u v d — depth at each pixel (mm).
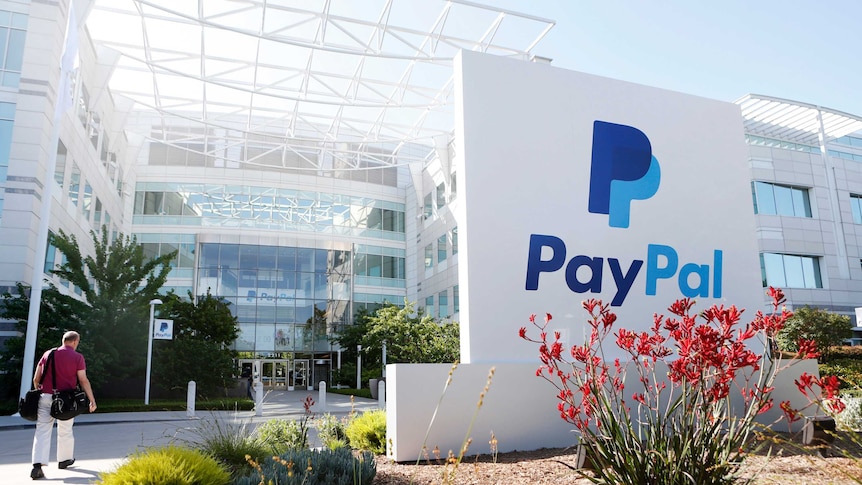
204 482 4895
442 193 44750
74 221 28781
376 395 27109
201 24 26844
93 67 31453
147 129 42312
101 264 23281
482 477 5613
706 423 3826
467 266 9156
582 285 9945
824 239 37281
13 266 22328
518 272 9492
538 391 8680
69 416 7492
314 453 5793
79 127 29062
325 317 41094
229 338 28422
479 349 8969
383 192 50031
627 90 11070
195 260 39688
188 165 45281
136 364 22891
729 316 3621
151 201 43812
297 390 38031
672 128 11383
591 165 10430
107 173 36406
